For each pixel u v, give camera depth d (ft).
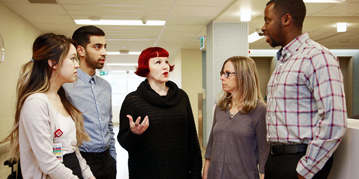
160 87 6.33
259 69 29.89
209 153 7.27
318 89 4.48
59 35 4.91
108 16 15.80
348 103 29.78
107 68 47.62
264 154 6.06
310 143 4.44
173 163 5.90
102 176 6.64
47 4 13.29
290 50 5.12
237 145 6.25
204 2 13.37
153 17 16.24
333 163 4.95
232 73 6.51
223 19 16.30
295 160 4.79
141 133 5.28
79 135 5.33
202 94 25.08
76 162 4.92
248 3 13.05
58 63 4.66
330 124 4.27
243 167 6.16
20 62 15.05
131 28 19.01
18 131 4.54
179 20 16.84
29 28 16.63
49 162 4.25
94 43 6.73
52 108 4.62
